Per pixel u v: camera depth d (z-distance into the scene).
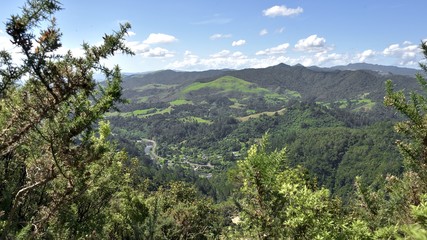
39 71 3.44
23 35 3.27
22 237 5.73
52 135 4.36
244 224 7.59
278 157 7.58
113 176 12.52
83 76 3.76
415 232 3.06
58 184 6.53
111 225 19.08
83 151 4.71
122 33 3.82
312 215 7.05
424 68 7.10
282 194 7.43
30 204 8.88
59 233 9.74
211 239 16.58
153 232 23.92
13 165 8.93
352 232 7.27
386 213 11.02
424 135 7.14
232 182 7.90
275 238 7.31
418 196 8.26
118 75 4.47
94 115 4.39
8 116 4.15
